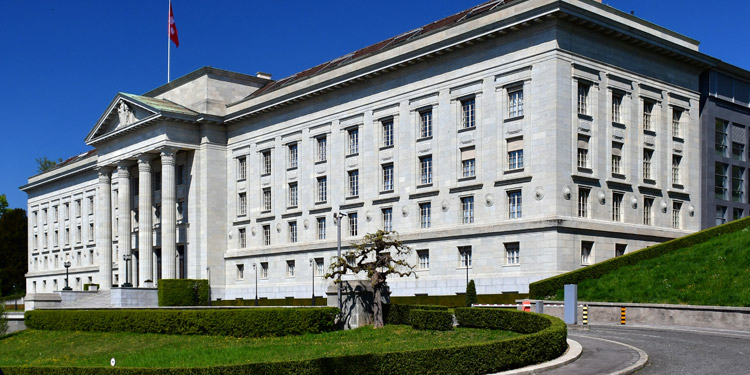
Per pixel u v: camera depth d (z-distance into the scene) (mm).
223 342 40625
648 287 43719
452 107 58625
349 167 67125
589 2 55125
